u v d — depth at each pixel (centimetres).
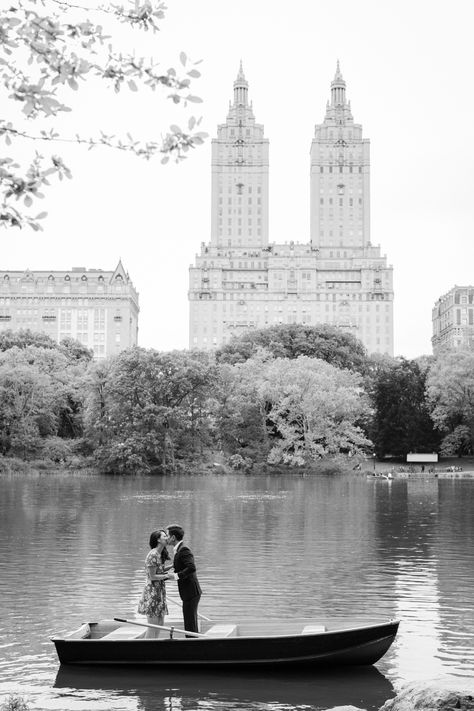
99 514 4769
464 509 5219
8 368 10138
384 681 1562
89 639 1605
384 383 12294
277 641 1583
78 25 888
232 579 2605
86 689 1512
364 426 12438
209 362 11175
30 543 3459
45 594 2350
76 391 10900
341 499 6100
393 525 4244
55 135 896
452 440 11294
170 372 9900
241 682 1554
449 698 1186
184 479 8900
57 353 12594
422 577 2638
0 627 1958
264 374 10944
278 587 2466
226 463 10344
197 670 1612
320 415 10225
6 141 885
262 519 4544
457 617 2058
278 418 10344
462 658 1700
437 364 11606
